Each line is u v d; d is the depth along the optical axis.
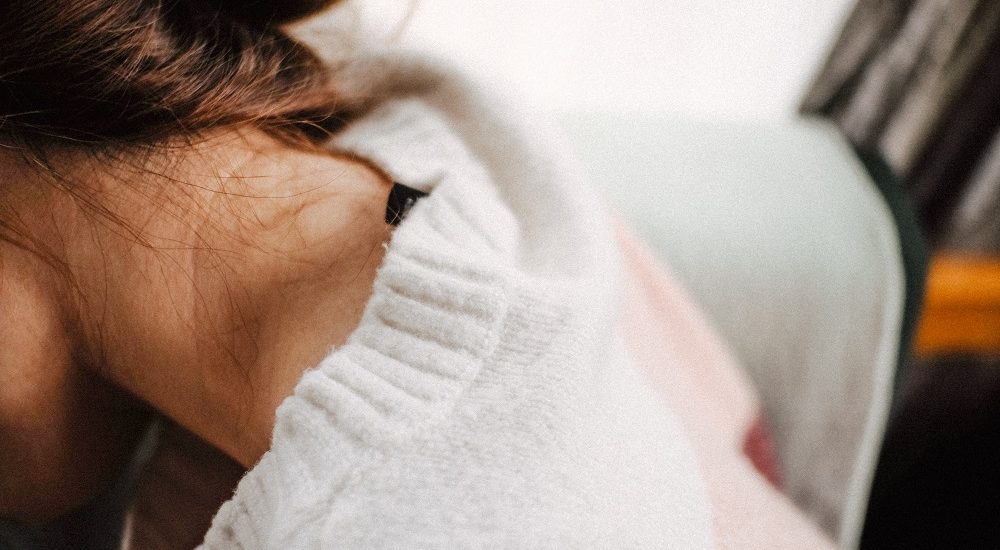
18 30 0.35
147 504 0.50
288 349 0.37
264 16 0.41
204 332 0.37
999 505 0.89
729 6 0.82
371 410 0.35
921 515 0.94
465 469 0.34
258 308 0.38
